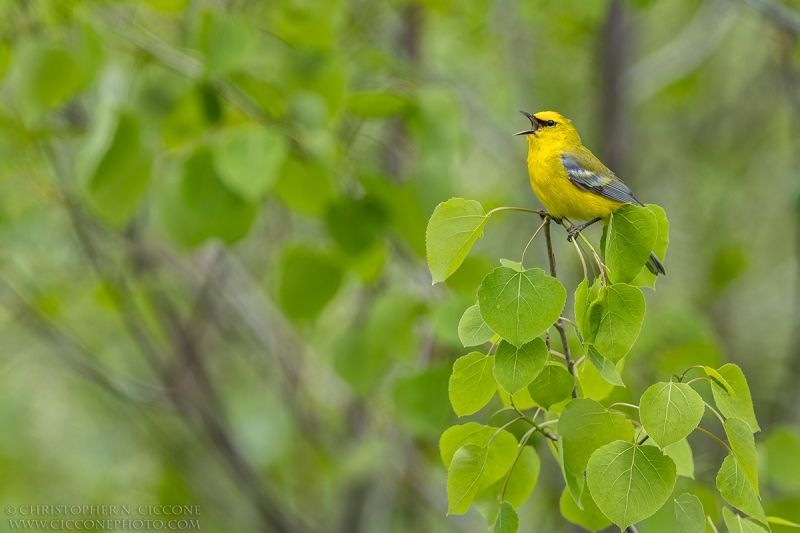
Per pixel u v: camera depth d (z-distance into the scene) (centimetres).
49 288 1183
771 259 1686
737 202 1683
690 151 1680
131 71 877
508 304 453
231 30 827
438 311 848
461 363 484
